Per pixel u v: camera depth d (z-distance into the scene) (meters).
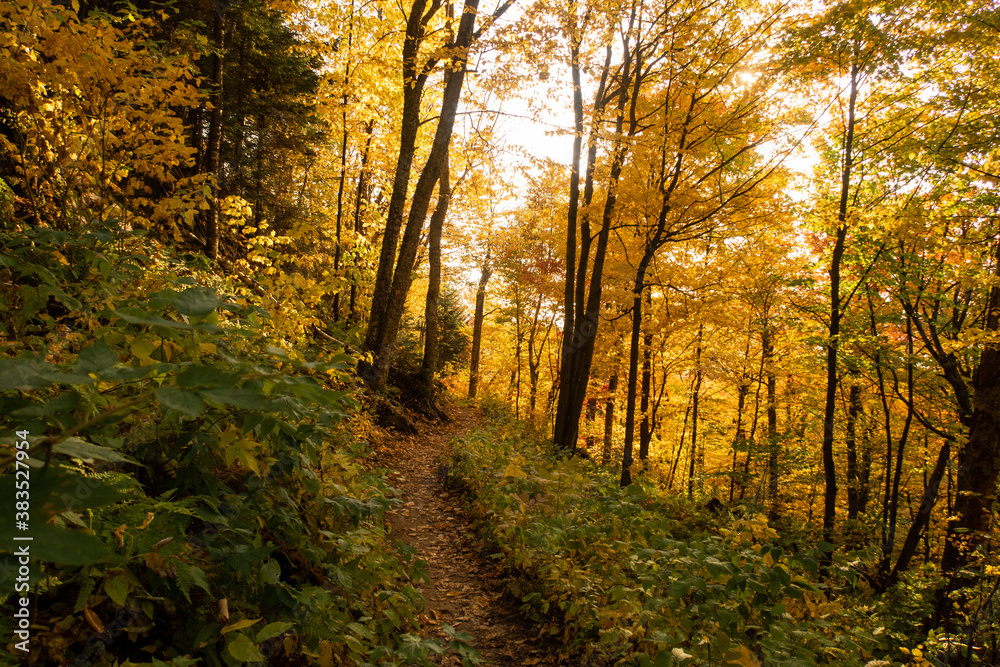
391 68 10.86
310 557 2.49
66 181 3.22
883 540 9.83
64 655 1.44
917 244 9.09
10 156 3.06
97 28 3.50
